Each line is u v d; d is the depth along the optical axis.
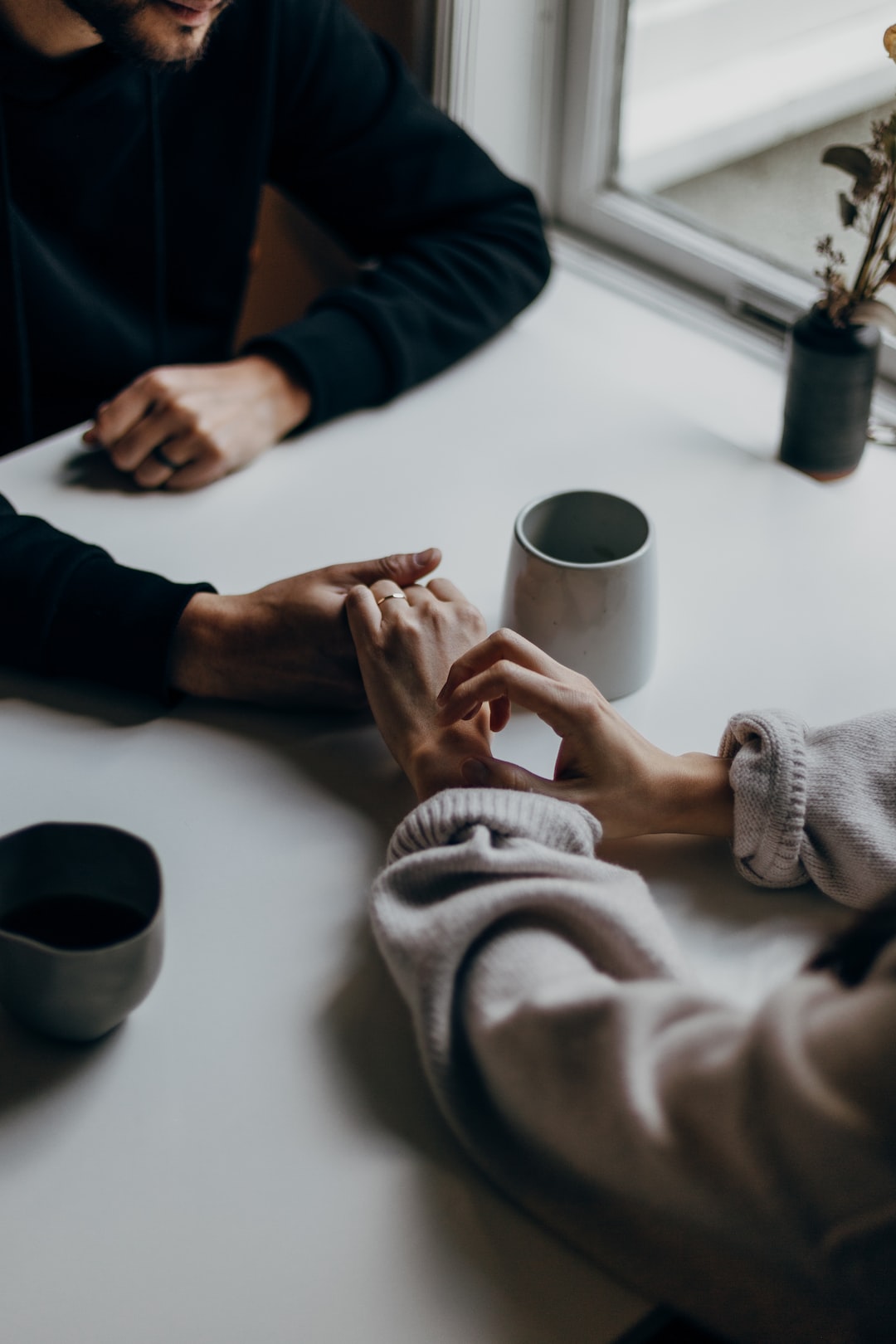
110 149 1.20
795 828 0.71
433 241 1.32
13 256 1.16
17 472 1.07
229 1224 0.57
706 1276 0.48
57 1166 0.59
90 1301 0.54
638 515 0.86
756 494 1.05
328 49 1.27
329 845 0.76
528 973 0.56
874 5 1.26
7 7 1.04
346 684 0.86
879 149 1.03
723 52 1.44
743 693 0.86
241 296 1.37
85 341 1.29
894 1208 0.39
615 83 1.59
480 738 0.79
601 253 1.69
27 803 0.78
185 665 0.87
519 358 1.23
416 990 0.60
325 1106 0.62
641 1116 0.43
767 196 1.49
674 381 1.49
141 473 1.04
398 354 1.15
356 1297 0.54
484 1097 0.56
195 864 0.74
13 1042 0.65
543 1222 0.56
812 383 1.08
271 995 0.67
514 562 0.83
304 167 1.36
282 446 1.11
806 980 0.39
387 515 1.02
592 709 0.75
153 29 1.01
